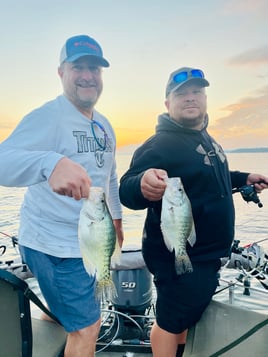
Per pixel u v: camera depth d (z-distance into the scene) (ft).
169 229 4.71
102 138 6.63
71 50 6.20
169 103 6.28
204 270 5.92
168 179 4.74
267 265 7.30
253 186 7.20
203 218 5.86
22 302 4.06
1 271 3.87
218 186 6.03
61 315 5.92
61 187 3.56
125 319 7.87
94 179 6.41
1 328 4.11
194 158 5.85
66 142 5.93
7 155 4.09
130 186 5.41
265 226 22.67
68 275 5.87
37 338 6.20
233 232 6.38
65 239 5.92
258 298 7.97
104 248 4.02
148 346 7.49
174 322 5.85
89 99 6.15
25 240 6.21
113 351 7.58
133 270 7.86
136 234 18.13
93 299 5.97
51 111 5.84
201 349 5.35
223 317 5.56
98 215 3.94
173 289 5.85
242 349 4.95
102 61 6.27
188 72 6.05
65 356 5.86
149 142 6.06
